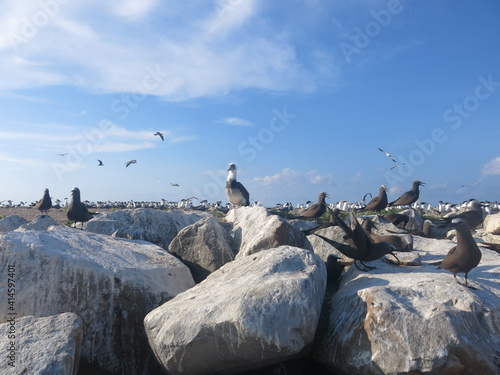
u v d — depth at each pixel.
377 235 2.40
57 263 1.75
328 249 2.56
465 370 1.36
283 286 1.48
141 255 2.07
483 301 1.51
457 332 1.37
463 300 1.48
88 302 1.72
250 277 1.61
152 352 1.71
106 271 1.75
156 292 1.78
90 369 1.69
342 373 1.54
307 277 1.54
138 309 1.75
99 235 2.26
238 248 2.54
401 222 3.34
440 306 1.45
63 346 1.36
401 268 1.96
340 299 1.71
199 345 1.42
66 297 1.72
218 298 1.52
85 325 1.71
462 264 1.65
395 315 1.43
